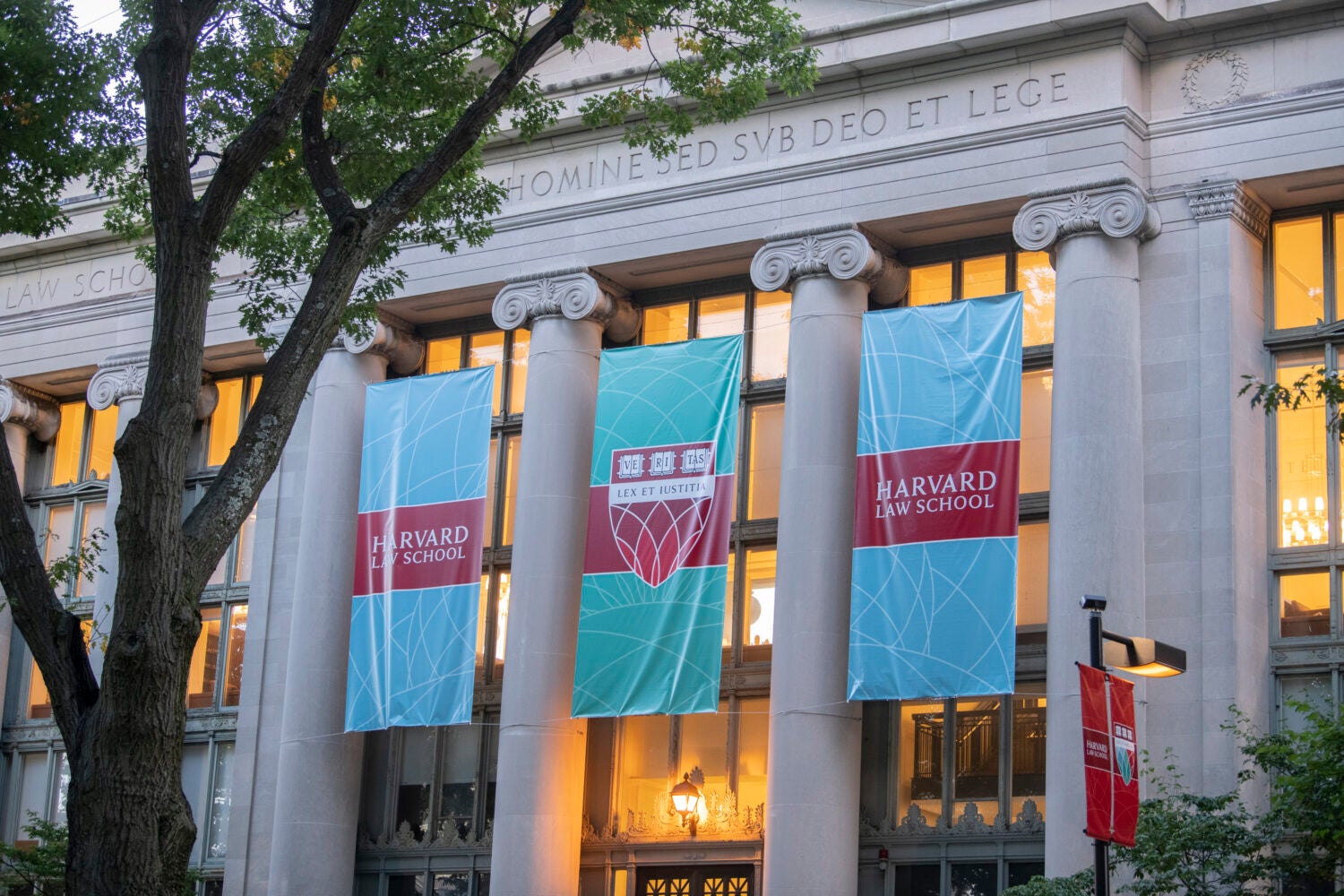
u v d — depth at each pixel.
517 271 32.81
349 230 17.42
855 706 28.05
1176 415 26.80
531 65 18.81
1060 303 27.45
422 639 31.44
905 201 29.14
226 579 37.22
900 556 27.30
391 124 23.08
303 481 35.62
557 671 30.48
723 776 30.31
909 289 30.50
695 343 30.23
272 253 26.36
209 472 37.91
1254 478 26.69
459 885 32.53
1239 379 26.64
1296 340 27.16
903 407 27.86
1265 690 26.03
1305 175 26.77
